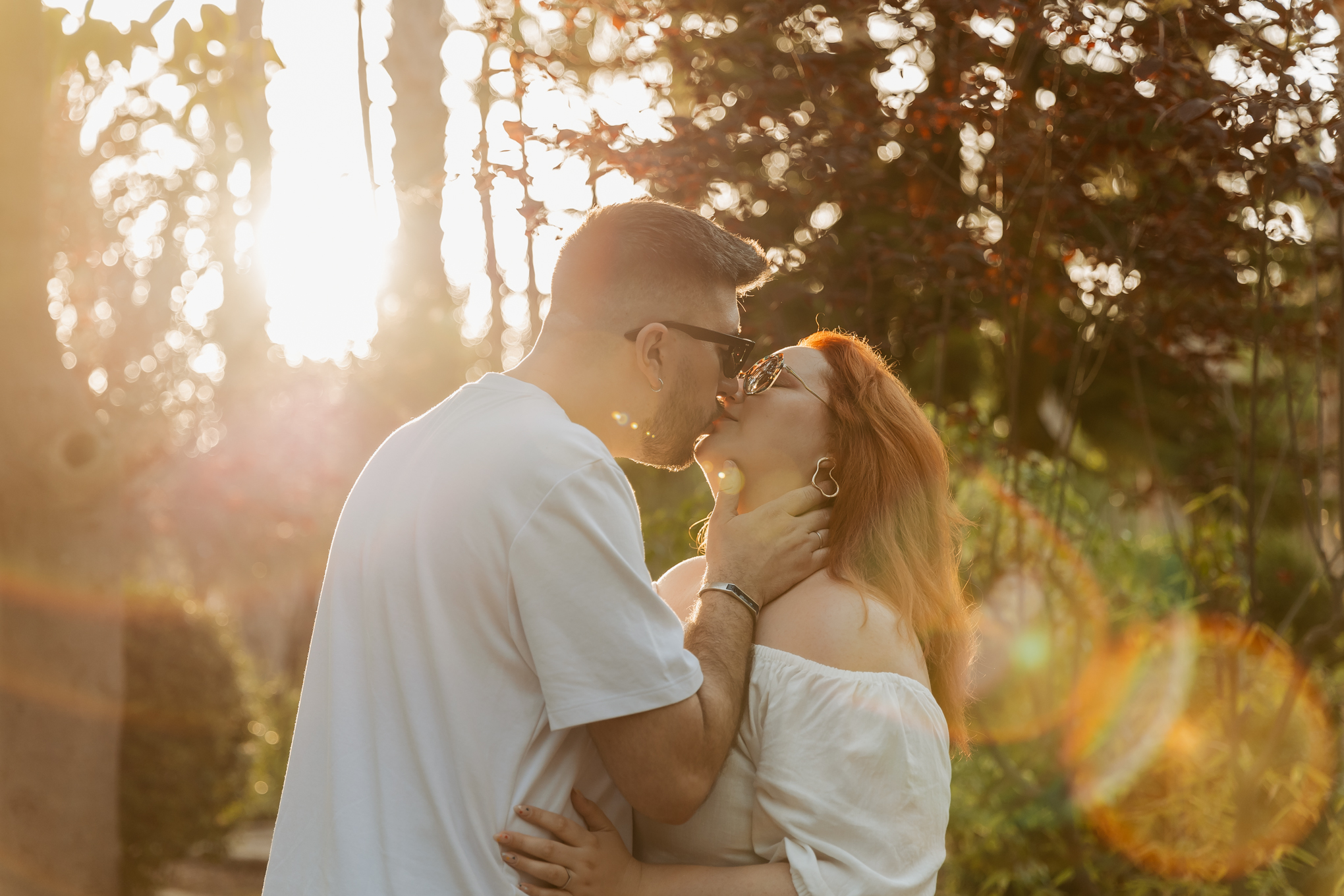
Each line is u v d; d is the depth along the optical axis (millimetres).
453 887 1512
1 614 3674
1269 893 3664
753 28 2984
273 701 10703
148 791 6559
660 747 1499
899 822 1638
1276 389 3740
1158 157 3100
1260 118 2436
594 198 2977
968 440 3854
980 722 3740
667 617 1546
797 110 3168
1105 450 7262
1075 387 3588
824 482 1893
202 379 6961
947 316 3438
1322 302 3553
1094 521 4199
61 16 3752
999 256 3238
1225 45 2785
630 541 1541
